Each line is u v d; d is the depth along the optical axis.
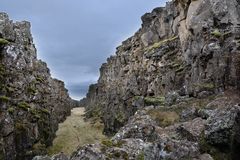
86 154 13.70
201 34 35.06
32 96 37.19
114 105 62.38
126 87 57.19
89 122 80.25
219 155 17.11
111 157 13.72
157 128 22.67
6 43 33.06
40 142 37.72
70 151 45.75
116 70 73.25
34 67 43.34
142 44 59.59
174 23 52.00
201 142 18.08
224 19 33.94
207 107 24.81
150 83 48.84
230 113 18.20
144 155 14.45
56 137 56.12
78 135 60.31
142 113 30.11
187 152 15.95
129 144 15.20
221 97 26.89
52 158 15.88
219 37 32.75
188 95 33.44
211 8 35.19
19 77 34.03
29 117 34.50
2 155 26.39
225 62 30.56
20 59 35.31
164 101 36.34
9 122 28.75
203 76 32.81
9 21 35.72
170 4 54.19
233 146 16.42
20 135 31.03
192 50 36.34
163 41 51.50
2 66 31.50
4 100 28.97
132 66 58.91
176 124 23.34
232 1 34.81
